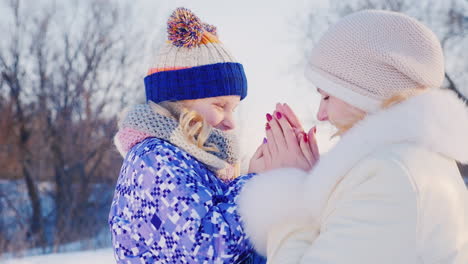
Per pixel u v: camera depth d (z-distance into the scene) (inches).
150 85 77.7
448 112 53.6
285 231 57.6
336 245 50.5
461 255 50.1
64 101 738.8
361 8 592.4
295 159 65.0
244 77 80.3
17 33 736.3
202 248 60.3
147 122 69.6
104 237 617.9
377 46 54.9
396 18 56.1
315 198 55.7
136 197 65.1
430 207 49.1
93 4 753.6
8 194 676.1
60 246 593.9
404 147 52.2
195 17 77.4
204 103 76.1
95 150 722.2
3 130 713.0
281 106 67.1
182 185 62.7
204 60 76.0
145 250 64.7
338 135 60.1
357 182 51.9
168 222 61.9
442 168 52.9
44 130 723.4
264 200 59.7
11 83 726.5
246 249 62.2
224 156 73.3
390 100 55.3
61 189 693.3
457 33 553.9
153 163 64.6
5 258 508.4
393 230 48.5
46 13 748.6
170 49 76.6
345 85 56.5
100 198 699.4
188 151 67.9
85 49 749.9
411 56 54.6
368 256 48.9
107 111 744.3
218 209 62.8
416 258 48.3
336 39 57.3
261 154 70.5
